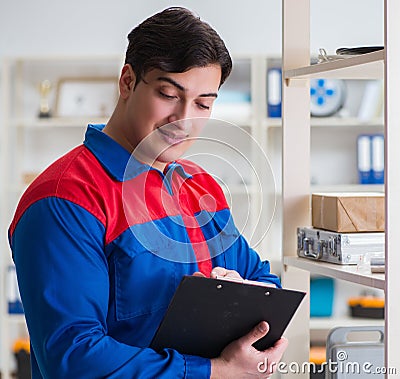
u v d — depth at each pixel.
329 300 4.66
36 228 1.50
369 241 1.74
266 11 4.95
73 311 1.46
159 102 1.54
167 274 1.59
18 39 4.95
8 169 4.84
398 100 1.41
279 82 4.66
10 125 4.78
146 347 1.59
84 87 4.89
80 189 1.52
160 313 1.59
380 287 1.44
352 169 5.02
